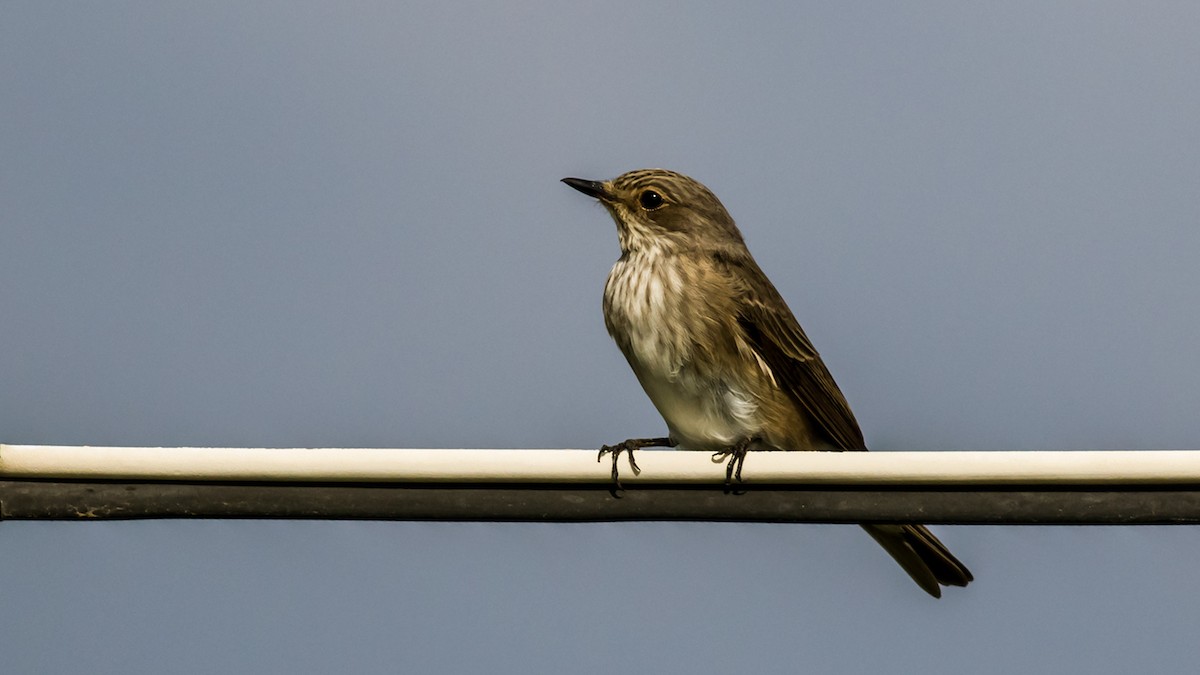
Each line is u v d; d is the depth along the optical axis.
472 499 9.88
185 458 9.60
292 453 9.67
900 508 9.94
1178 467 9.45
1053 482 9.67
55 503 9.62
